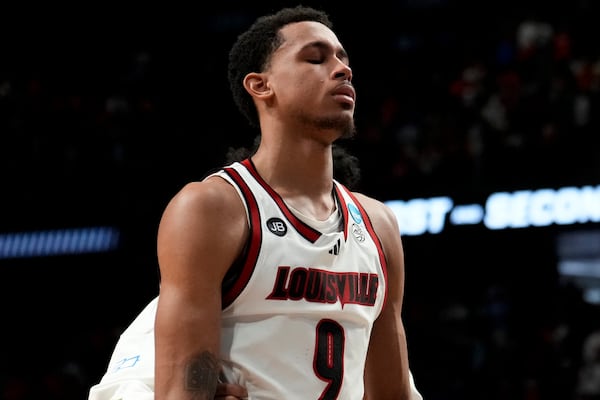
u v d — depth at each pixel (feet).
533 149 99.86
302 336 21.95
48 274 111.45
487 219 99.45
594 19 121.49
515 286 99.91
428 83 124.98
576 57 116.57
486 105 109.19
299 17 24.39
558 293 96.07
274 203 22.65
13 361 110.22
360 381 23.27
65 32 146.00
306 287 22.06
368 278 23.50
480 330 97.09
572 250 99.50
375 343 25.08
